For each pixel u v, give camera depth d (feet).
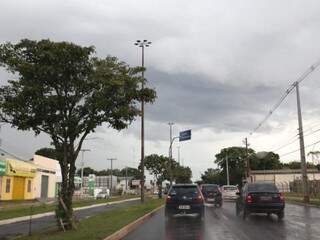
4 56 55.01
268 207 81.97
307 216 87.20
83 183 368.27
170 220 81.41
